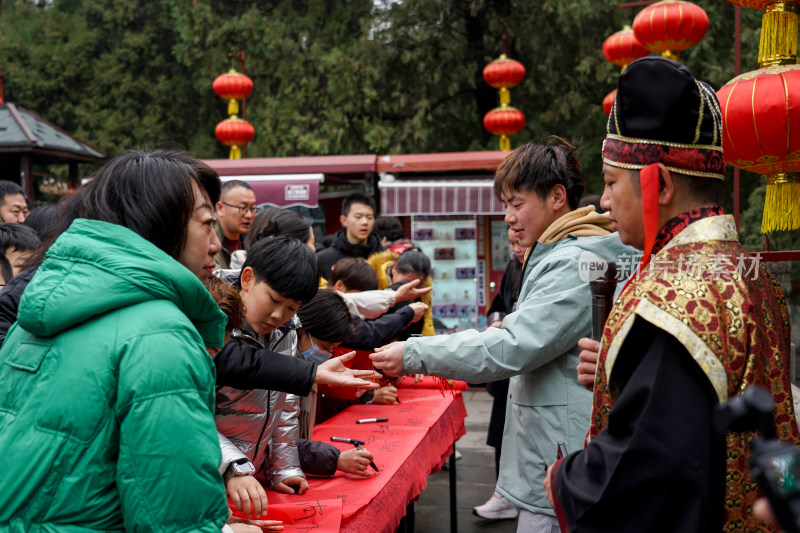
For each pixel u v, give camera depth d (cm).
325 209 912
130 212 133
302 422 243
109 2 1625
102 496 118
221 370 180
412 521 332
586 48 1165
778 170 233
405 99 1250
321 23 1334
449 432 330
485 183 738
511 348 199
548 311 199
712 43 1153
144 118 1556
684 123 132
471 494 455
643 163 135
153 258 127
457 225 763
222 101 1588
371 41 1244
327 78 1279
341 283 356
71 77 1581
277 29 1286
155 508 114
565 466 135
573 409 204
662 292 125
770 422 76
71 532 116
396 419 298
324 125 1223
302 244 197
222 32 1329
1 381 128
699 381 121
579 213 214
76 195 150
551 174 215
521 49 1232
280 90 1299
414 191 743
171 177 136
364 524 195
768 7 232
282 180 772
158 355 119
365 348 295
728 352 121
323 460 220
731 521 122
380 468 231
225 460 178
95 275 123
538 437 208
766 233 252
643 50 708
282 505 192
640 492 119
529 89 1209
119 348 119
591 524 125
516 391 216
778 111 211
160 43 1633
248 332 198
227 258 395
